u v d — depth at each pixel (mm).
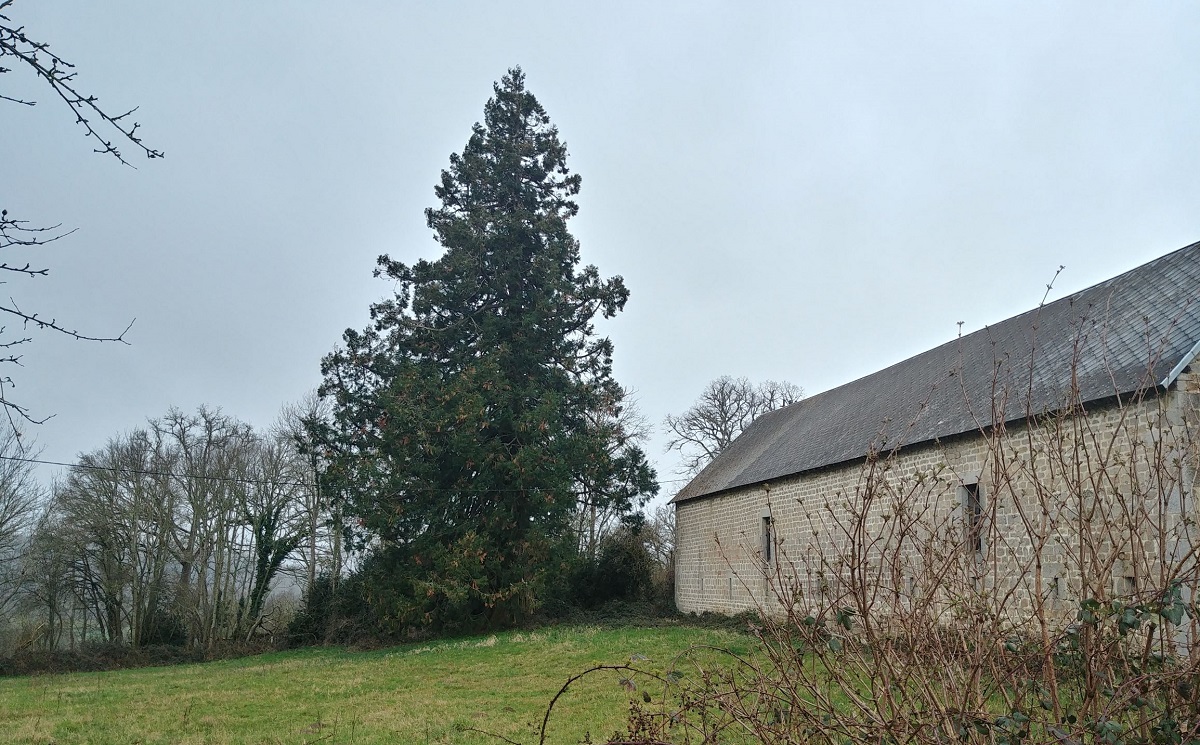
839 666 3494
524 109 28516
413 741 9742
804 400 27672
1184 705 3002
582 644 18500
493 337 25344
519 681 14477
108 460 28625
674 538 29969
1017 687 3215
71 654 25594
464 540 23359
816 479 18469
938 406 15695
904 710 3357
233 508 29984
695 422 43688
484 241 25875
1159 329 11531
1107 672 3148
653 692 11500
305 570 32250
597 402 26469
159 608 30156
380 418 24531
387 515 23391
